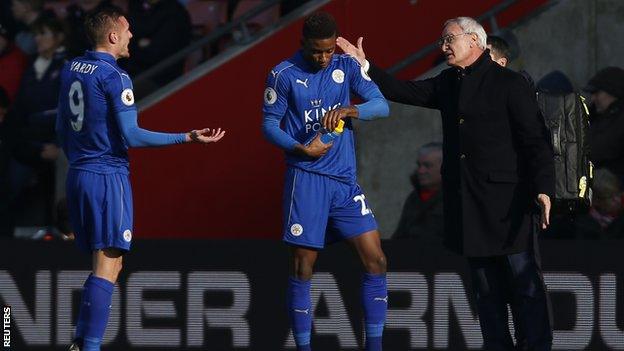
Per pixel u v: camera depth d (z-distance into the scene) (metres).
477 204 25.31
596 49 35.31
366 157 34.28
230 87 35.09
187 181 34.75
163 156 34.72
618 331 28.41
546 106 25.61
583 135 25.45
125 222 25.08
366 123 34.28
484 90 25.22
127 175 25.28
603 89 30.80
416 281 28.77
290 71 24.92
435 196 31.03
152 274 29.23
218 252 29.20
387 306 28.41
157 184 34.72
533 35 35.28
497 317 25.97
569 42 35.31
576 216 27.94
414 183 31.98
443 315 28.70
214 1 39.75
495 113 25.14
